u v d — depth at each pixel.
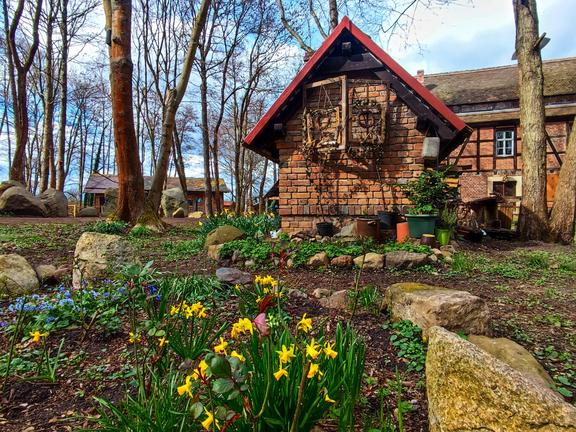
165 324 2.20
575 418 1.25
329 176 8.28
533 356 2.56
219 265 5.87
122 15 10.05
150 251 7.19
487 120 20.45
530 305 4.11
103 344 2.86
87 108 35.78
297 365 1.51
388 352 2.75
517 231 12.12
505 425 1.36
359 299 3.73
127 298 3.39
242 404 1.40
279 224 10.48
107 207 23.42
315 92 8.46
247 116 25.98
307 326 1.71
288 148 8.57
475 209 15.06
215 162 20.52
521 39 12.32
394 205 7.89
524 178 12.10
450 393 1.57
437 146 7.23
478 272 5.74
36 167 40.00
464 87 22.59
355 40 8.17
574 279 5.60
